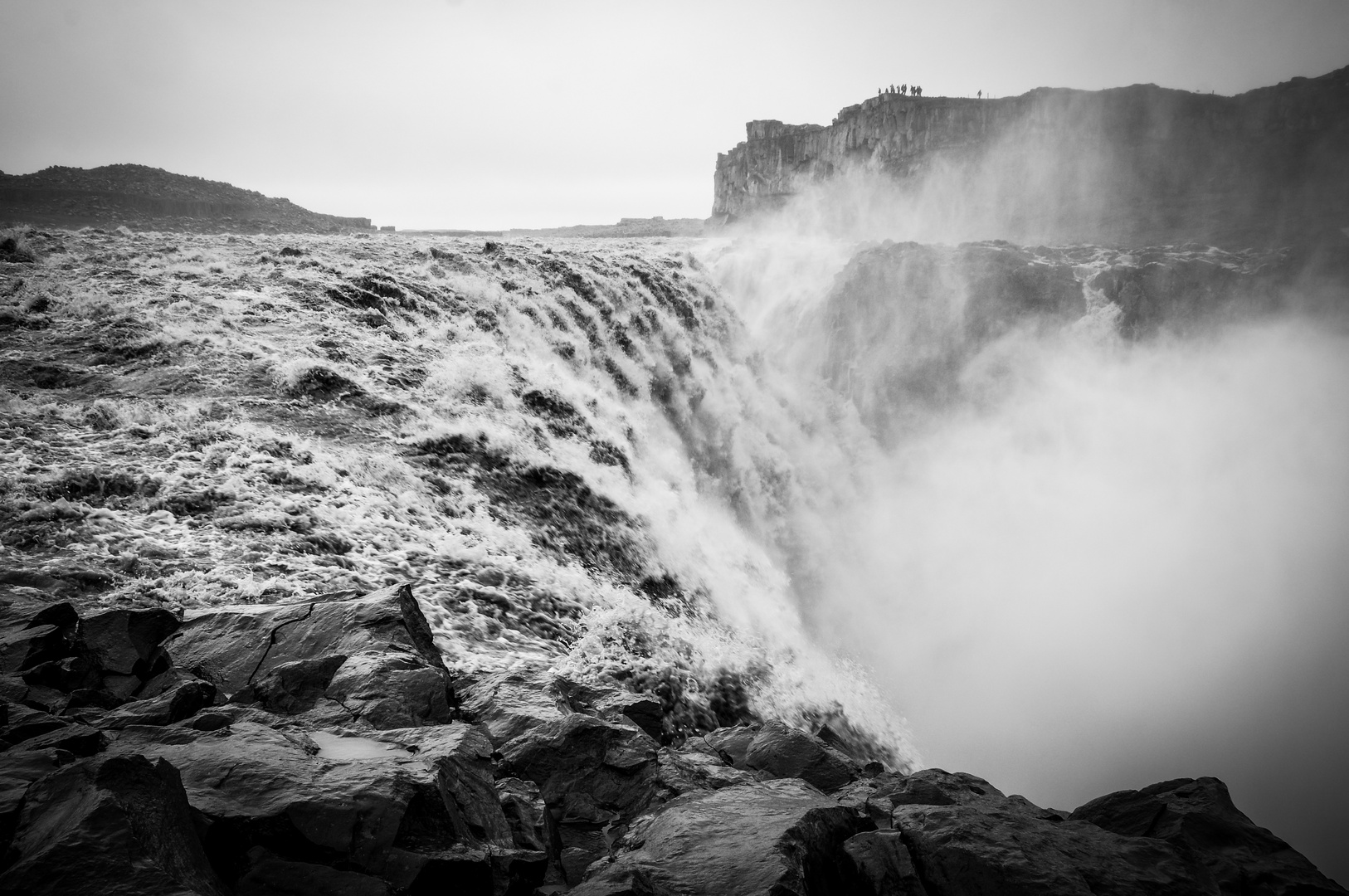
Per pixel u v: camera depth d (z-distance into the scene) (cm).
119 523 791
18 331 1312
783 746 626
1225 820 434
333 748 398
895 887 385
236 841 316
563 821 472
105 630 525
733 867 362
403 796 341
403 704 480
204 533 812
